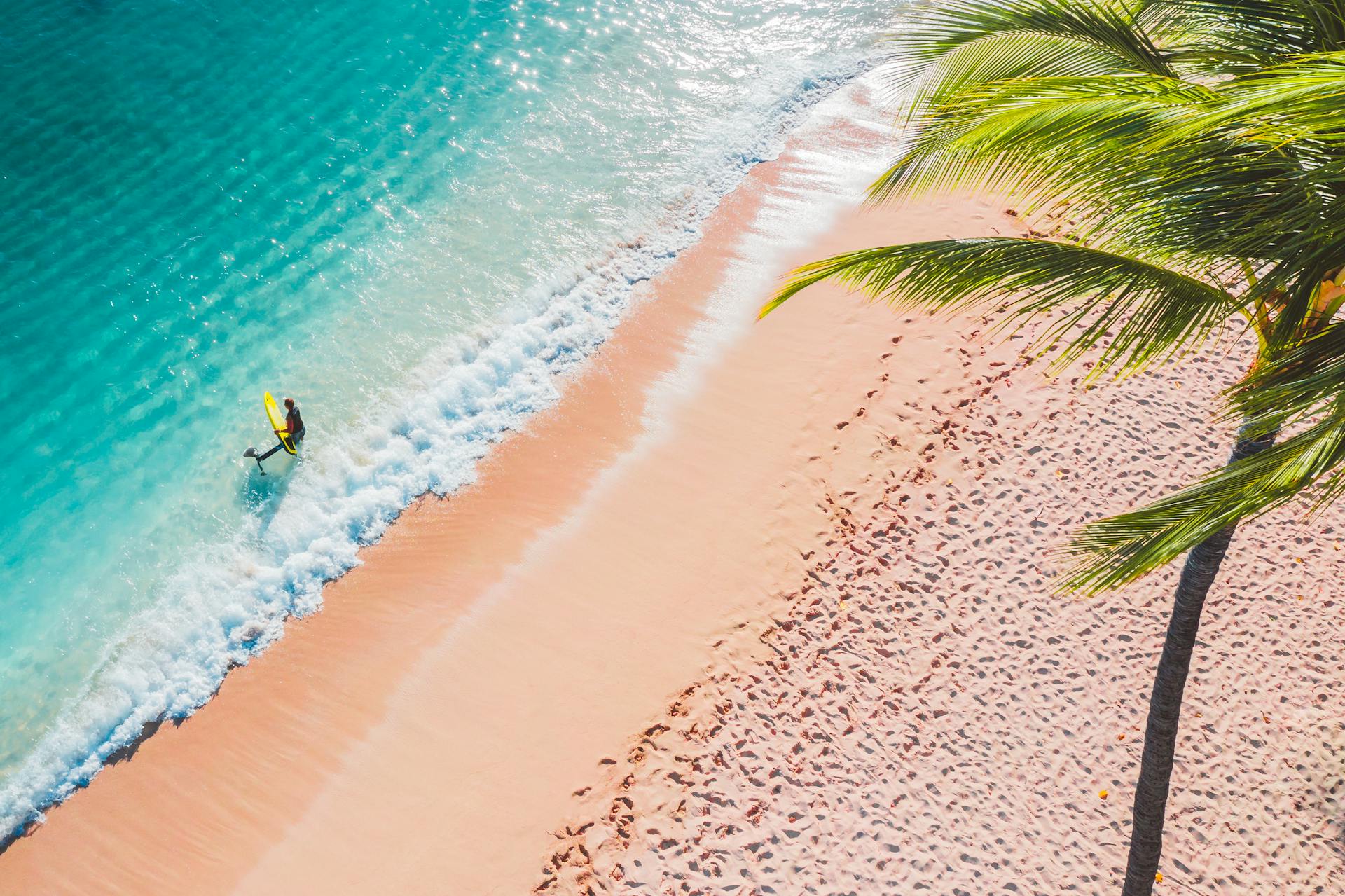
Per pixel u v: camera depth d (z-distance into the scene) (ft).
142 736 40.96
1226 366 53.93
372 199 66.59
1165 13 24.94
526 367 56.44
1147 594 44.62
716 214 66.95
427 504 49.83
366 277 61.21
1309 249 19.06
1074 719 40.63
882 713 40.70
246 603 45.34
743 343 57.67
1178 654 29.01
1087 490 48.39
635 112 75.51
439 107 74.69
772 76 79.30
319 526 48.44
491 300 60.13
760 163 71.36
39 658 43.14
